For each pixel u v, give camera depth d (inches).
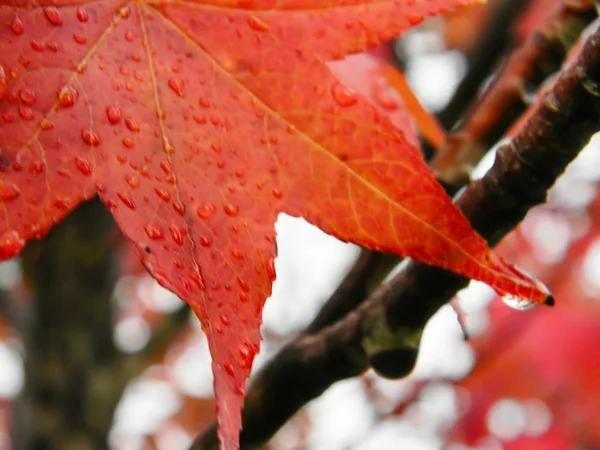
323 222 10.5
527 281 10.3
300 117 10.6
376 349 11.9
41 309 29.9
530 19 17.2
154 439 40.2
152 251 10.2
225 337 10.0
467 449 29.2
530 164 10.9
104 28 10.6
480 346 24.8
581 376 29.1
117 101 10.5
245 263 10.3
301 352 12.4
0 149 10.2
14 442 28.6
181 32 10.7
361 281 13.0
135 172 10.4
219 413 9.7
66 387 29.1
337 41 10.7
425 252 10.4
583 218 27.2
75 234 29.7
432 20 25.5
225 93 10.6
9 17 10.4
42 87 10.4
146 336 33.4
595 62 10.6
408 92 13.2
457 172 12.5
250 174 10.5
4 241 10.1
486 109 12.7
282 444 36.4
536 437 29.4
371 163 10.5
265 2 10.7
